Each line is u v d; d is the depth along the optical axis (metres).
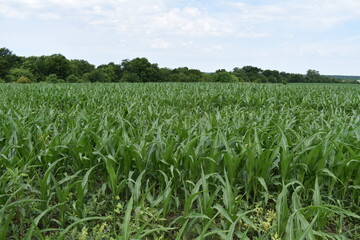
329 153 3.89
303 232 2.25
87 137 4.18
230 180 3.76
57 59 90.19
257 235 3.23
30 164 4.05
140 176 3.41
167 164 3.79
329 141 4.10
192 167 3.83
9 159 3.70
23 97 11.22
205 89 17.36
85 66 103.31
